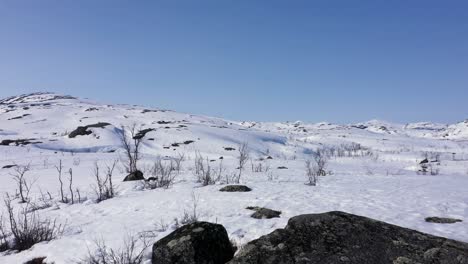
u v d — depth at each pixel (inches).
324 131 5059.1
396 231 244.5
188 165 1147.3
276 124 6815.9
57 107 3961.6
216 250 272.5
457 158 1836.9
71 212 490.3
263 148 2185.0
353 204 460.1
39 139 2011.6
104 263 276.1
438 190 594.2
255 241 253.3
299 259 230.2
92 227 398.0
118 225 395.5
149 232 357.7
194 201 500.7
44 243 351.3
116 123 2933.1
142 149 1990.7
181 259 262.5
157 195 573.6
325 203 467.8
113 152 1800.0
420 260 215.3
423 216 388.8
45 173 972.6
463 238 299.9
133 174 764.6
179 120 3403.1
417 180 764.0
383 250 227.3
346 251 230.2
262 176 856.3
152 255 279.9
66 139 2073.1
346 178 804.6
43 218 461.4
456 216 388.2
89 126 2298.2
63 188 710.5
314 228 253.0
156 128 2541.8
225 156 1758.1
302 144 2517.2
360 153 2121.1
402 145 3120.1
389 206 446.3
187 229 284.4
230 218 390.3
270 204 463.2
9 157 1385.3
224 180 758.5
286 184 679.1
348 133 4549.7
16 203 584.7
